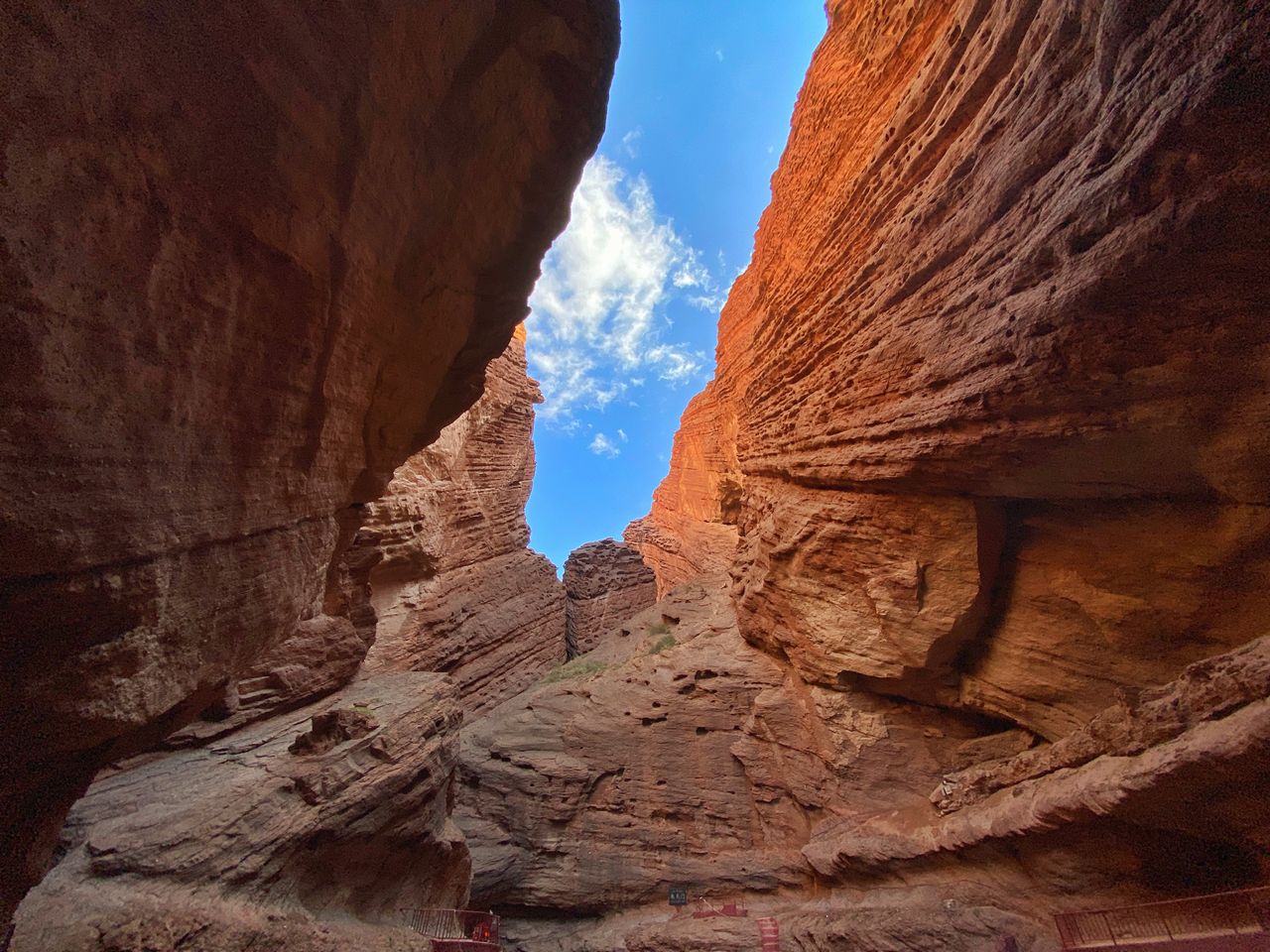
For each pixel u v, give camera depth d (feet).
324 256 14.20
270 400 13.52
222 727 32.76
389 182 15.94
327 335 15.51
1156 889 22.24
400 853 30.73
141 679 10.48
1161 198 16.79
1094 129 19.44
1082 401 21.83
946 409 27.81
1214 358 18.25
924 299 31.12
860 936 29.66
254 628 14.65
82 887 20.62
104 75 7.54
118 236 8.25
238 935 20.53
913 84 33.04
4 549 7.37
